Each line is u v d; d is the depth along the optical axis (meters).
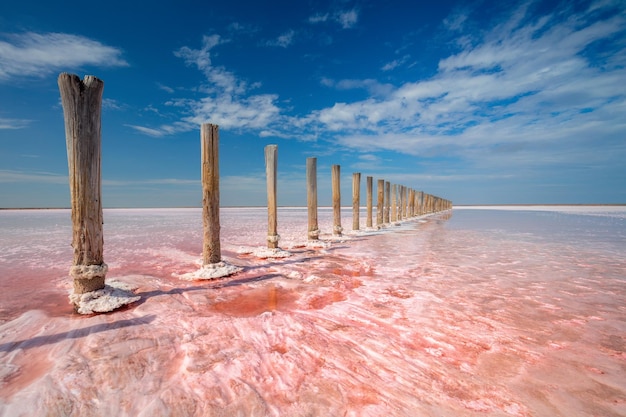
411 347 3.07
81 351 2.93
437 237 12.42
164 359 2.80
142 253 8.70
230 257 7.94
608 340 3.21
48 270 6.58
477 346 3.09
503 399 2.26
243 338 3.25
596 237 11.97
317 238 10.52
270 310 4.22
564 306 4.26
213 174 6.16
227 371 2.58
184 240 11.50
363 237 12.62
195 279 5.84
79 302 4.07
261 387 2.38
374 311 4.11
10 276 6.06
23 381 2.46
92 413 2.08
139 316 3.93
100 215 4.31
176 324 3.64
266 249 8.39
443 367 2.70
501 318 3.83
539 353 2.94
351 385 2.42
